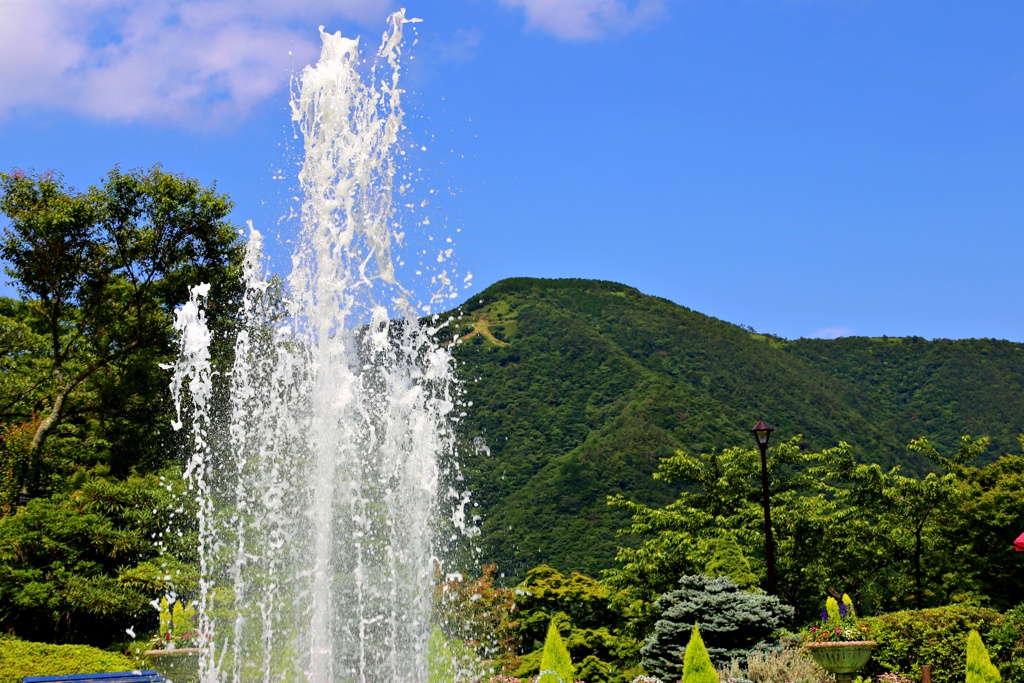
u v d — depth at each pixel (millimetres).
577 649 20250
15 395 20016
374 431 12297
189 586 14414
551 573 21859
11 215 20344
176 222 21172
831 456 24250
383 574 12156
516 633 19328
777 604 14273
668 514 24203
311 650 11688
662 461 25922
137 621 14508
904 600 24422
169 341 21688
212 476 16438
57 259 20391
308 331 12156
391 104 12281
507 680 13453
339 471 12180
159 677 9477
